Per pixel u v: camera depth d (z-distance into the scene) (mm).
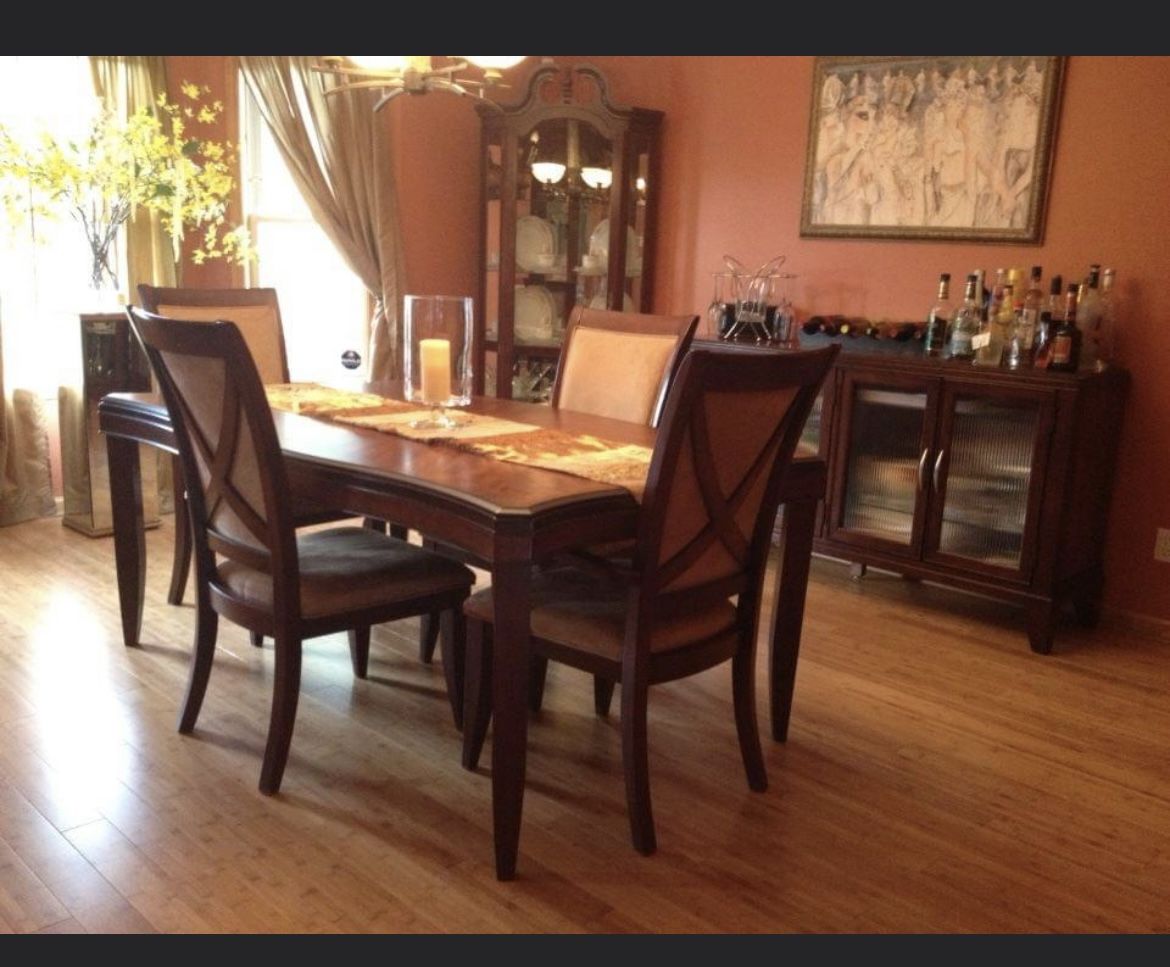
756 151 4430
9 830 2164
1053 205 3674
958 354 3639
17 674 2893
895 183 4027
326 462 2279
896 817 2367
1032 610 3393
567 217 4762
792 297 4410
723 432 2068
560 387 3301
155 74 4184
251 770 2449
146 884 2010
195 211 4086
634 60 4758
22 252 4098
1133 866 2211
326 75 4488
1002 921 2008
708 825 2303
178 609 3434
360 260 4742
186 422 2430
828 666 3215
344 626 2381
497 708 2010
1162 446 3541
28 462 4262
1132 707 3004
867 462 3809
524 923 1944
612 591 2387
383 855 2139
